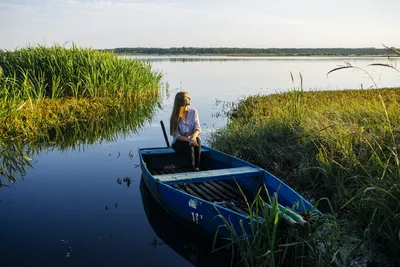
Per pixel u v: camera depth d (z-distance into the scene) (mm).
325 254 4164
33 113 11672
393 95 14102
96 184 6996
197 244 4809
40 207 5902
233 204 5219
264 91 21438
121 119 13438
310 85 24938
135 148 9734
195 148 6824
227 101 17594
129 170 7879
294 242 3844
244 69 46250
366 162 6062
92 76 15898
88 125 12297
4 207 5902
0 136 10125
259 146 7926
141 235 5004
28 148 9523
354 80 29422
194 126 6781
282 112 9938
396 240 4184
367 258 4316
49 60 15312
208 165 7418
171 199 5281
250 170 5859
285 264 4059
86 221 5406
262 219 4129
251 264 4023
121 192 6574
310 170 6648
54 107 12930
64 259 4367
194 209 4852
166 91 22188
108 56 17672
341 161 6297
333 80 29531
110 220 5453
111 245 4723
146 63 21703
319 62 75312
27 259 4352
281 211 4098
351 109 9602
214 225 4613
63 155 8992
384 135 6965
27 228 5160
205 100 18156
